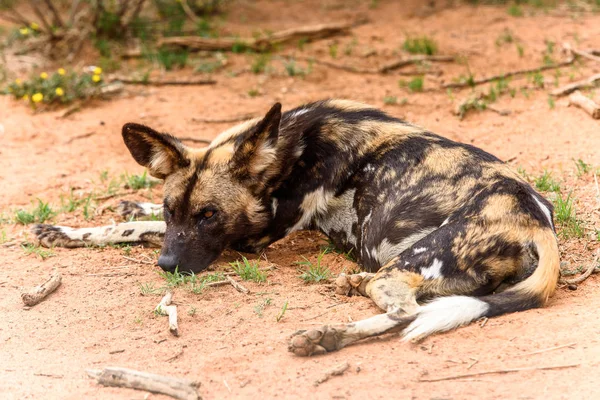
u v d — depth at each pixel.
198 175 7.78
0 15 18.06
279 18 19.62
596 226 8.50
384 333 6.25
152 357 6.21
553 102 12.45
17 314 7.17
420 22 18.39
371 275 7.18
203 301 7.24
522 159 10.65
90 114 13.92
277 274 7.90
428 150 7.66
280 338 6.35
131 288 7.63
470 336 6.19
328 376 5.67
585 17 17.64
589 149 10.66
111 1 17.44
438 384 5.51
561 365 5.61
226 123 13.09
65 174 11.41
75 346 6.48
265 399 5.47
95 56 16.53
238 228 8.00
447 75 14.56
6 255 8.70
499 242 6.65
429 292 6.72
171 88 15.06
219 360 6.05
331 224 8.22
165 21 18.20
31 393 5.71
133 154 7.88
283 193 8.16
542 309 6.56
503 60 14.99
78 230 8.90
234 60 16.33
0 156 12.10
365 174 7.86
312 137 8.11
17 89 14.40
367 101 13.53
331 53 16.05
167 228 7.99
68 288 7.70
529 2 19.27
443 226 6.88
